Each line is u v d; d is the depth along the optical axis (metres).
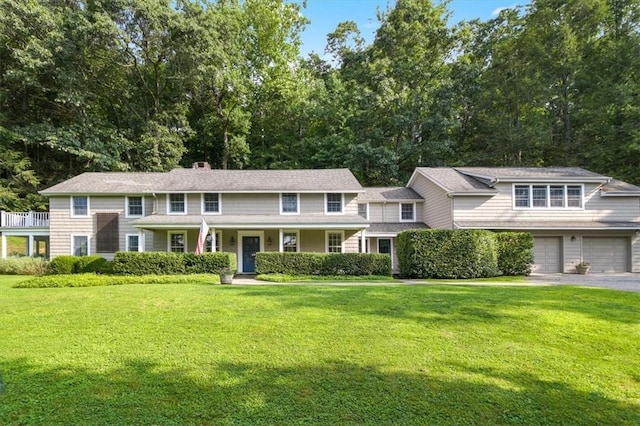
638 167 25.61
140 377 4.38
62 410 3.65
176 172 22.12
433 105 30.33
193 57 27.84
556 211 19.97
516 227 18.88
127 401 3.83
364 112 30.45
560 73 29.12
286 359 4.95
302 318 6.89
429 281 15.01
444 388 4.18
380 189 24.88
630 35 26.52
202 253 15.99
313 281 14.47
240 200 19.94
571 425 3.51
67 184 20.61
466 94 31.11
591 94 27.56
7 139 25.58
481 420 3.57
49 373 4.48
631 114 24.23
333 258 16.39
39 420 3.47
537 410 3.76
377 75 30.75
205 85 30.59
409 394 4.04
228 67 30.08
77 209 20.11
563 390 4.18
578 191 20.11
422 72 31.38
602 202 20.16
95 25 24.52
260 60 34.75
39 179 27.58
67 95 25.70
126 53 27.86
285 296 9.05
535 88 28.97
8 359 4.91
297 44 36.81
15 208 25.98
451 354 5.17
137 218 20.23
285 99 34.09
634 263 19.66
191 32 27.34
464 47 33.28
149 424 3.42
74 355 5.06
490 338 5.82
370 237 21.67
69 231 19.98
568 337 5.88
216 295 9.23
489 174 20.73
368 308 7.67
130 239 20.16
